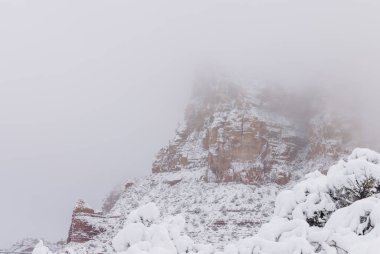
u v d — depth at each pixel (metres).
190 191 98.81
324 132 107.75
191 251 13.54
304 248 10.19
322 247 10.43
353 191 13.26
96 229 78.94
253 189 92.38
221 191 92.94
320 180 14.56
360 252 8.92
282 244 10.47
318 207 13.16
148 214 13.31
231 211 81.12
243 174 98.12
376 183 13.11
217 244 64.88
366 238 10.20
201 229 74.38
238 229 73.12
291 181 96.81
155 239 12.26
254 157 103.19
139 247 11.85
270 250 10.58
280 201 14.13
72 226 79.38
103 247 69.12
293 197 13.91
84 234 77.62
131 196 107.75
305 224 11.11
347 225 11.09
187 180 107.31
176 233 13.62
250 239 11.13
